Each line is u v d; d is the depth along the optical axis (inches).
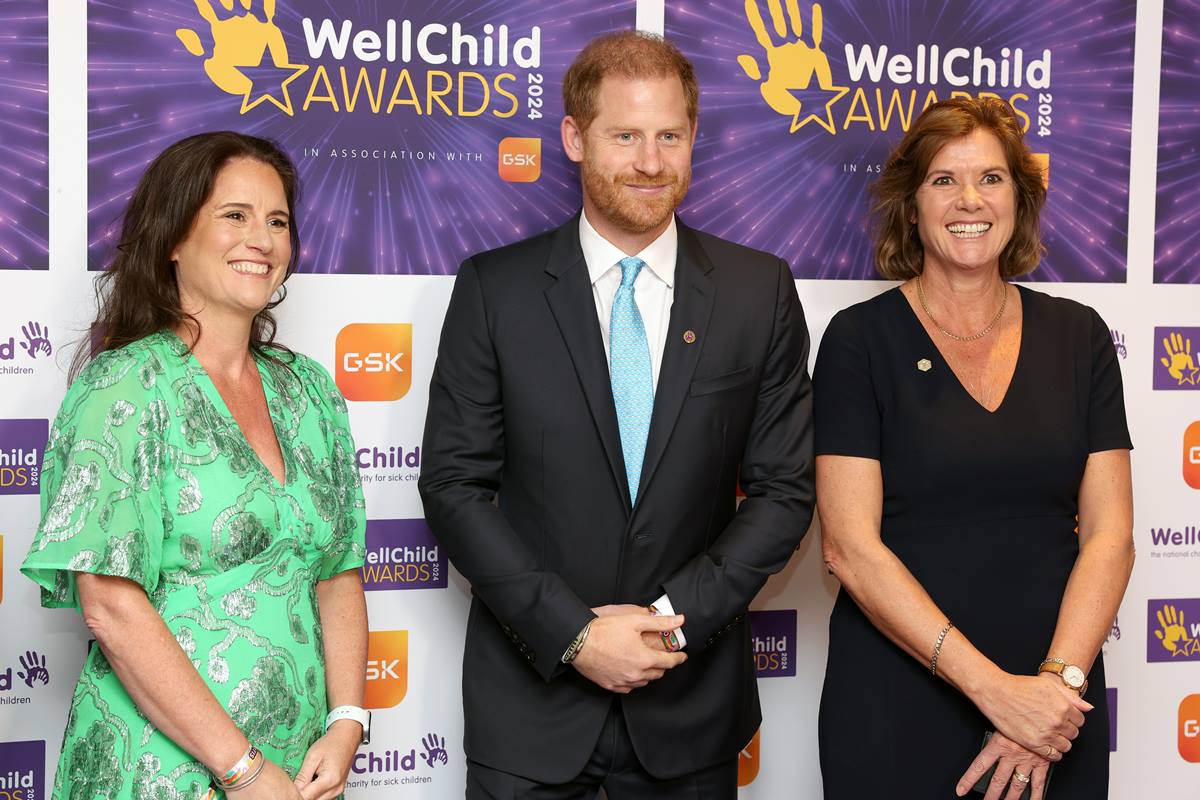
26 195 85.1
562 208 93.4
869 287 98.7
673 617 70.8
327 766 65.6
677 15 93.6
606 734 75.4
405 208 91.0
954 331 81.4
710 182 95.3
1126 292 102.0
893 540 79.9
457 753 94.5
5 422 85.8
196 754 59.1
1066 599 77.5
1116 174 101.0
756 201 96.2
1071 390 80.6
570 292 76.1
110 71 85.7
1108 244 101.3
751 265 79.7
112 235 86.6
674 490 74.2
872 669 79.8
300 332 90.0
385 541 92.5
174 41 86.5
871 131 97.5
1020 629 77.7
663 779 75.7
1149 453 103.1
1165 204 102.1
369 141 90.0
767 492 76.3
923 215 81.9
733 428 76.0
